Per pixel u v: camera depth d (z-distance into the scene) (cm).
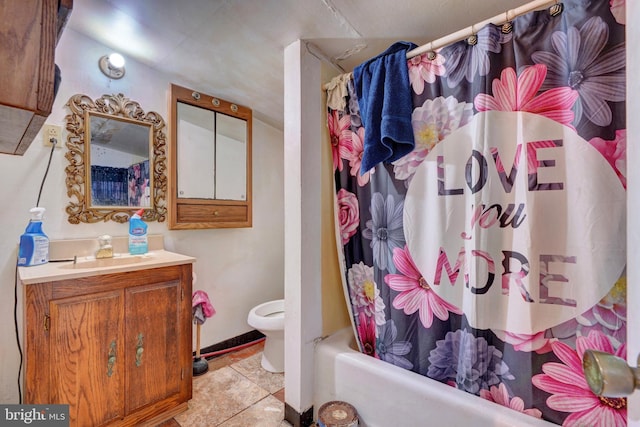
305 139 134
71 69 146
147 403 132
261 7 111
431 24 119
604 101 80
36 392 106
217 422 138
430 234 113
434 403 100
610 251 80
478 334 98
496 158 96
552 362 88
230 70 162
